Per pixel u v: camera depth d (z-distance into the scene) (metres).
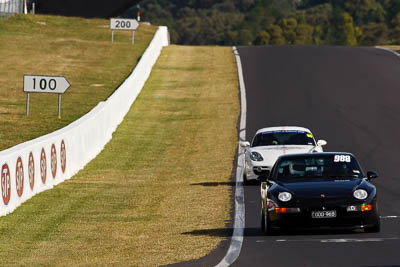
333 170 54.38
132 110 146.88
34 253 49.31
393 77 175.62
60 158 85.25
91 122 104.38
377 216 49.94
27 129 118.44
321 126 127.12
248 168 81.75
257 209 65.62
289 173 54.31
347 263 40.62
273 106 147.75
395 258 41.47
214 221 60.16
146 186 84.44
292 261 42.00
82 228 59.03
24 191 69.88
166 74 188.62
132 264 43.91
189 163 102.69
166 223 60.34
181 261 44.16
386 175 86.62
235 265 41.78
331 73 181.75
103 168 98.19
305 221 49.38
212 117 140.88
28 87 111.56
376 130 122.12
